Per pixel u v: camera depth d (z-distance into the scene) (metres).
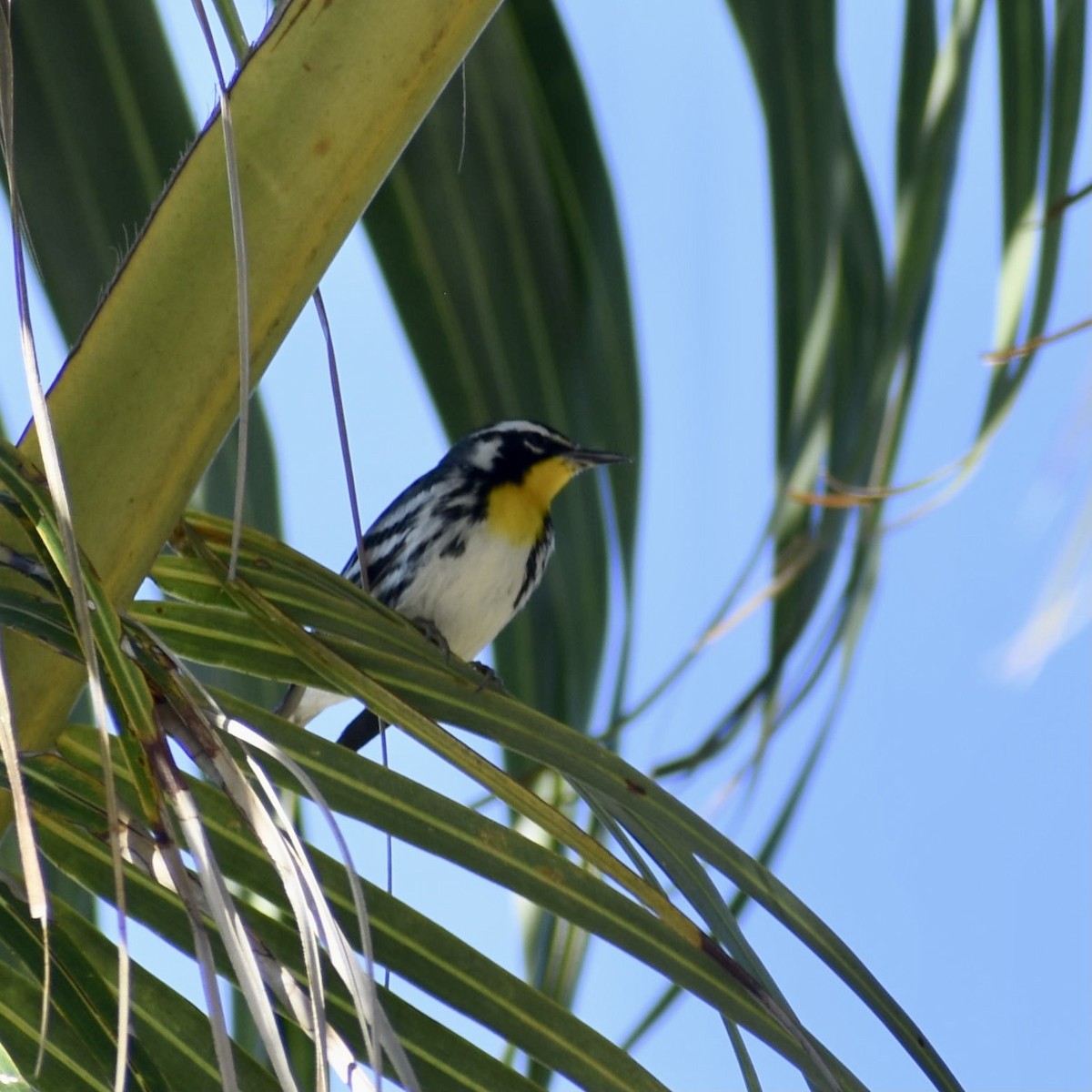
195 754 3.54
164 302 4.50
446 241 6.64
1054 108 7.07
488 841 4.17
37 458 4.41
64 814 3.80
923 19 7.16
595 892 4.15
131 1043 3.51
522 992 3.99
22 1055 3.70
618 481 6.78
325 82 4.58
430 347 6.66
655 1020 6.39
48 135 5.88
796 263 6.74
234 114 4.58
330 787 4.24
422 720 4.50
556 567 6.87
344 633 4.85
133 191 5.89
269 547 5.07
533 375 6.71
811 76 6.73
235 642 4.74
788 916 4.38
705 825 4.51
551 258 6.70
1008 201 7.10
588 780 4.56
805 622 6.64
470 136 6.62
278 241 4.55
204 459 4.54
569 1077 3.88
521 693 6.80
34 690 4.29
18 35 5.90
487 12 4.68
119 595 4.49
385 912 4.06
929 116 6.91
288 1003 3.63
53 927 3.60
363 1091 3.11
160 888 4.02
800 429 6.71
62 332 5.82
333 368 4.42
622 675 6.76
